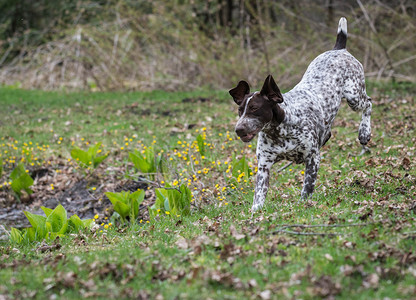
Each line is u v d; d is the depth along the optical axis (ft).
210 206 25.53
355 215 19.39
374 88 51.47
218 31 65.82
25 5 88.58
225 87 60.54
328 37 60.95
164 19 63.21
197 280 15.38
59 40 68.39
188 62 62.44
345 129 37.50
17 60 76.95
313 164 22.17
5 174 37.55
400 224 17.84
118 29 63.72
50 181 35.96
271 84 19.65
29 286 15.99
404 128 35.24
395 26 59.16
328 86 23.97
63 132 44.80
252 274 15.56
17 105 55.93
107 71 61.77
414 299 13.61
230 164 29.58
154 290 15.23
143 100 55.06
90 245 21.38
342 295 14.06
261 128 20.04
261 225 19.47
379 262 15.67
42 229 23.52
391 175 25.36
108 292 15.25
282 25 61.41
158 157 31.71
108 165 36.45
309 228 18.75
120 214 27.27
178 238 19.88
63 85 64.08
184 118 45.60
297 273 15.14
